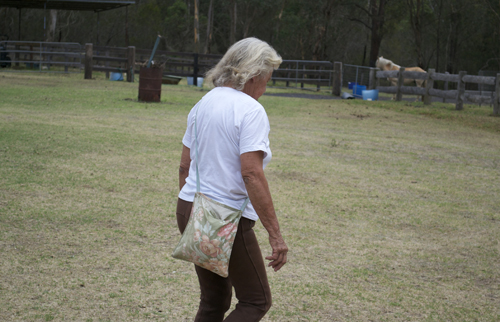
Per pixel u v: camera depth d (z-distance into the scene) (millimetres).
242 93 2236
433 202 5973
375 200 5914
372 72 20672
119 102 13734
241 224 2199
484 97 15805
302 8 41219
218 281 2346
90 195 5316
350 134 10898
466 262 4191
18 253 3725
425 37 45906
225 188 2176
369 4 44750
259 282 2266
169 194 5578
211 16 50188
